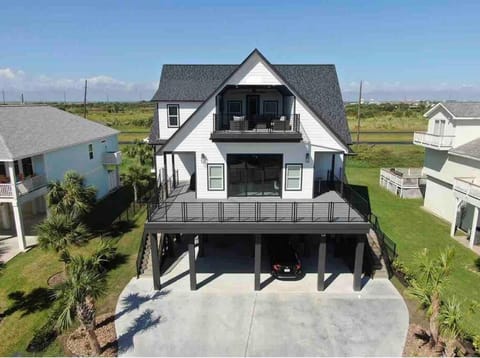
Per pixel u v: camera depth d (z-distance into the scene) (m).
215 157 17.64
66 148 24.22
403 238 20.97
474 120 22.31
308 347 11.84
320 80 22.95
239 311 13.80
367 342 12.05
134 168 28.11
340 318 13.35
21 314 13.77
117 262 17.91
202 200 17.75
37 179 20.84
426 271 11.70
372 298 14.69
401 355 11.41
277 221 14.65
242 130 17.42
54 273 16.83
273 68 16.38
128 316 13.49
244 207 16.48
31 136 22.03
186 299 14.62
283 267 15.84
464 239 20.89
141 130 73.44
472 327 12.63
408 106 128.62
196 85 22.33
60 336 12.25
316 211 15.91
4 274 16.78
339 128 20.66
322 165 21.38
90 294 11.19
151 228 14.63
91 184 28.27
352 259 17.20
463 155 21.20
